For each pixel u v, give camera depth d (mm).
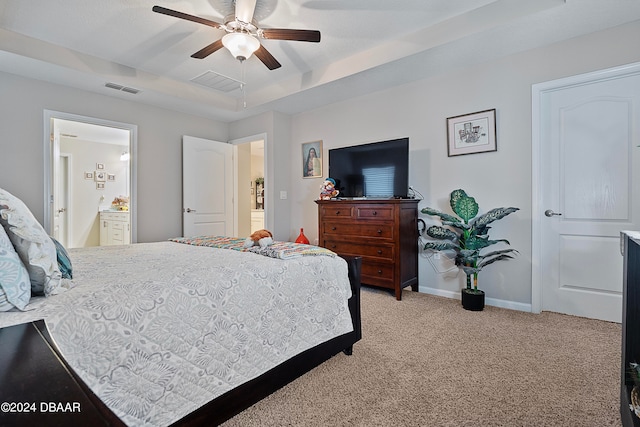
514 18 2322
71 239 5902
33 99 3223
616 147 2498
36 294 1071
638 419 1095
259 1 2338
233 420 1350
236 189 5074
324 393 1552
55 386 491
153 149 4168
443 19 2609
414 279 3395
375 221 3295
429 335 2258
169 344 1135
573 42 2592
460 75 3158
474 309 2795
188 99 3936
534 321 2535
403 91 3555
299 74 3682
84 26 2641
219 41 2396
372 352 1992
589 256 2623
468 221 3008
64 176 5895
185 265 1497
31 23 2586
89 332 977
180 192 4449
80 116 3527
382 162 3480
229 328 1312
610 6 2178
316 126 4402
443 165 3291
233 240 2475
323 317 1729
